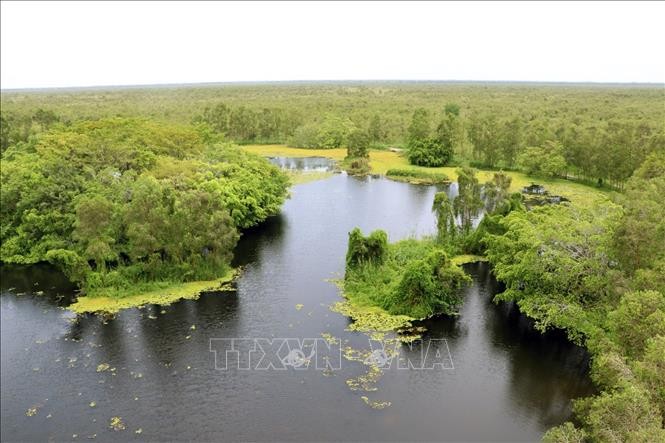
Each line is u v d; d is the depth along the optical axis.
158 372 29.45
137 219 39.94
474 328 34.19
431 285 35.56
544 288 33.19
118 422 25.42
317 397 27.02
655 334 19.62
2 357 31.25
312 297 38.75
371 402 26.59
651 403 17.62
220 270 42.59
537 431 24.58
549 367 29.80
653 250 25.22
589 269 30.41
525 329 34.12
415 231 55.03
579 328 29.22
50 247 45.94
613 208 34.62
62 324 35.16
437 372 29.23
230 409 26.19
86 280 39.94
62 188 46.72
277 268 44.75
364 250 40.44
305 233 55.09
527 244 33.81
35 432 24.86
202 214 41.62
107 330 34.16
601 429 17.56
